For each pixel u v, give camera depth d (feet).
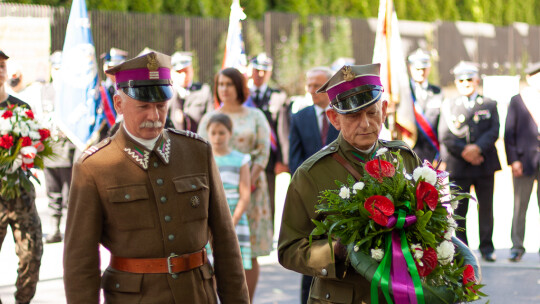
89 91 30.53
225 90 24.61
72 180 12.42
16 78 36.60
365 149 13.12
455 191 12.40
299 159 22.82
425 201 11.73
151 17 69.00
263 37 79.46
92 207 12.21
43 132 21.88
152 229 12.28
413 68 33.58
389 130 30.91
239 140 24.38
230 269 13.10
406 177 11.94
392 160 13.16
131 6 70.49
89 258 12.16
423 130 32.50
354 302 12.60
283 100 34.14
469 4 102.58
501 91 75.25
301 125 22.85
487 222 31.81
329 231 11.93
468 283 11.76
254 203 23.50
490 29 96.02
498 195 48.96
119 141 12.51
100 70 63.00
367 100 12.69
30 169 21.91
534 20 111.04
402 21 89.71
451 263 11.87
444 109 32.58
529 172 31.78
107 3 67.77
